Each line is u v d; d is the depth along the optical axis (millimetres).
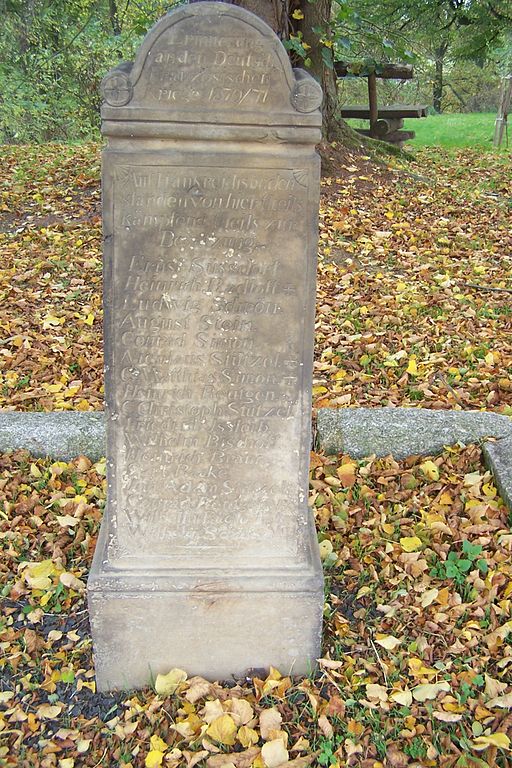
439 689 2133
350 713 2115
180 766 2010
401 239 5445
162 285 1938
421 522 2668
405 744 2039
